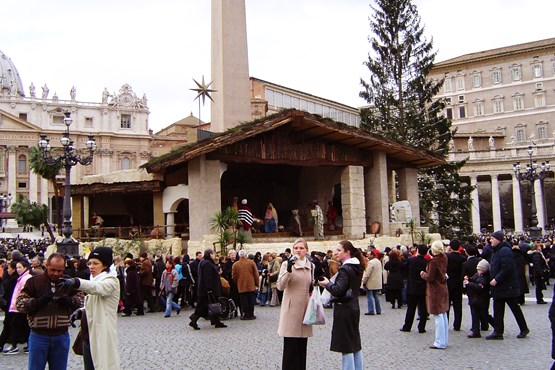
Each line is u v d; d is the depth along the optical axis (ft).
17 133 387.75
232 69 93.81
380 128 159.12
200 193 83.97
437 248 35.01
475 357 31.68
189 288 61.77
